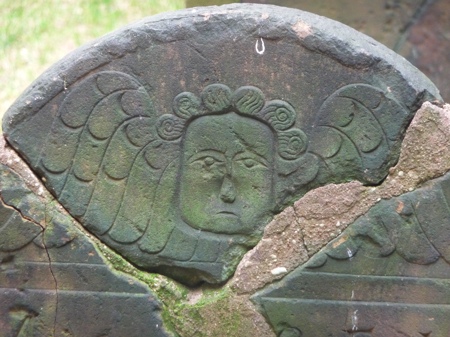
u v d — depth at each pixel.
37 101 1.37
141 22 1.37
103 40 1.37
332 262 1.38
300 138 1.36
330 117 1.36
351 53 1.35
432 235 1.37
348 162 1.37
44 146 1.38
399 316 1.38
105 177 1.38
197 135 1.37
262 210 1.38
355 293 1.38
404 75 1.35
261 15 1.36
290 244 1.38
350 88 1.35
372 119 1.36
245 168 1.38
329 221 1.38
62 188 1.38
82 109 1.37
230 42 1.36
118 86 1.37
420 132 1.36
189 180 1.38
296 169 1.37
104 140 1.38
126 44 1.36
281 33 1.35
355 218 1.37
